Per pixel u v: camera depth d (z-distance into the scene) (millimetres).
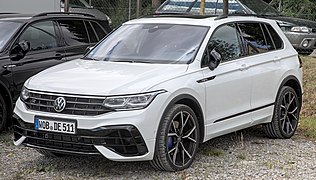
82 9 16281
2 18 8844
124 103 5656
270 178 6031
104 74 6117
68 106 5750
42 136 5910
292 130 8094
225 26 7172
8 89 8047
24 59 8266
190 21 7172
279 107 7770
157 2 19797
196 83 6293
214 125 6613
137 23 7523
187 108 6184
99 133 5598
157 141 5832
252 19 7691
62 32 9031
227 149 7262
